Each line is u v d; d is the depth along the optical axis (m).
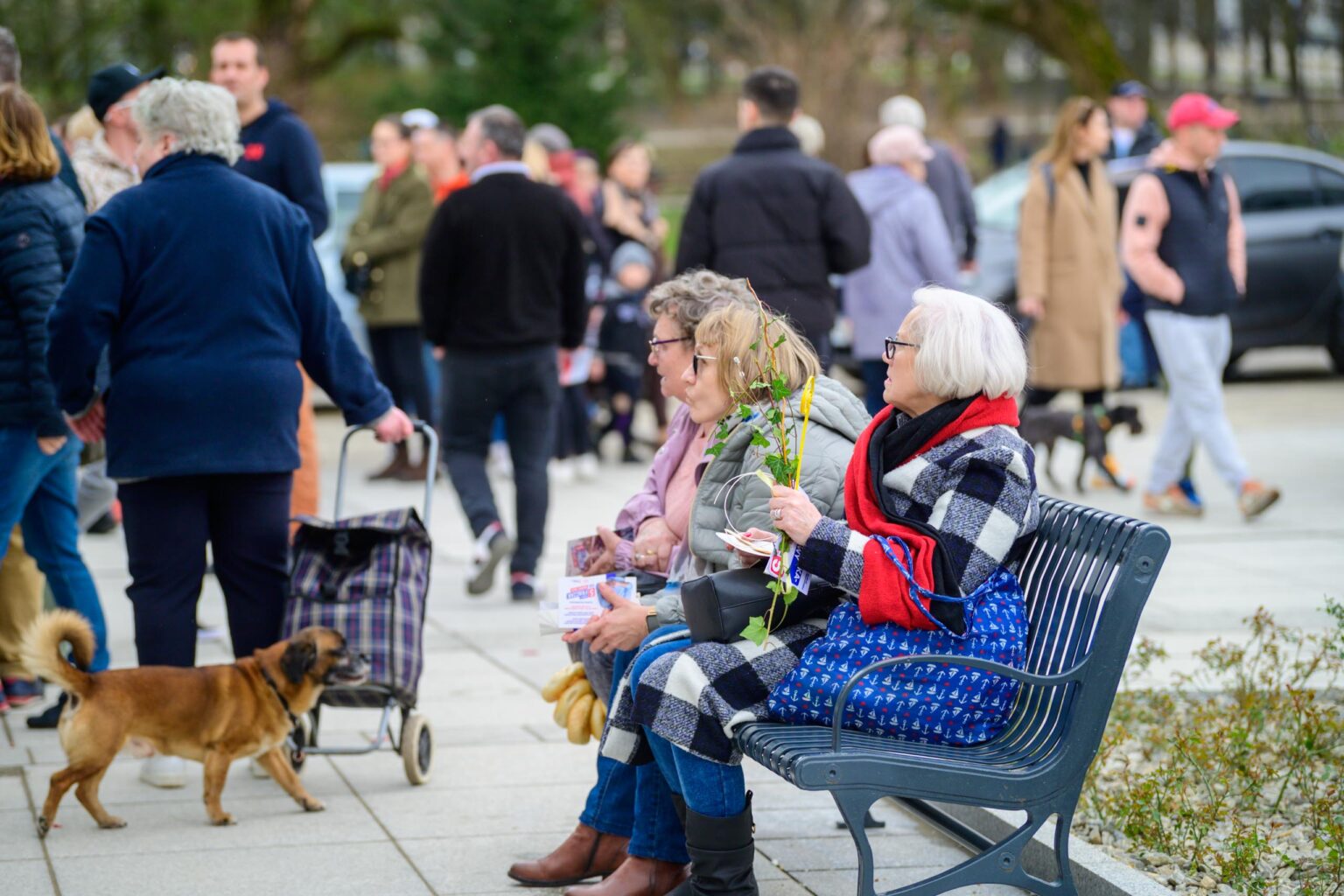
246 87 9.97
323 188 10.18
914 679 5.12
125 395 6.92
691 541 5.87
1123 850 6.32
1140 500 14.57
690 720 5.25
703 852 5.35
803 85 40.47
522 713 8.40
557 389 11.44
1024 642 5.26
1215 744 6.90
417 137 16.06
